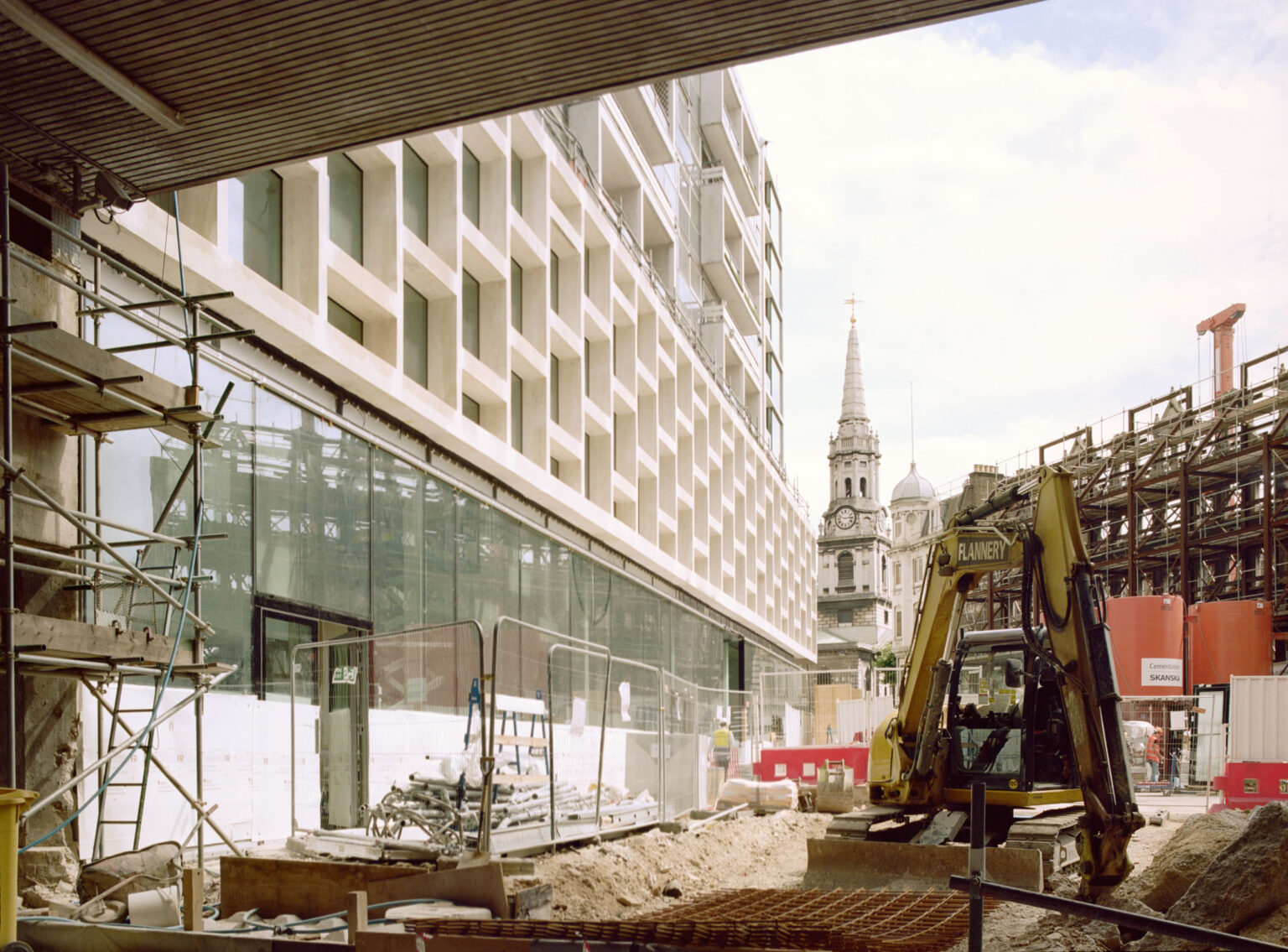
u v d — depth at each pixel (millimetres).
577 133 31000
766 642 54906
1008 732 13156
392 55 9477
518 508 25219
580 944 6168
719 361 46938
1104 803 10258
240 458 14719
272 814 14406
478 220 23875
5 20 8539
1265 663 37500
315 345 15977
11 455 8641
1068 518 10898
